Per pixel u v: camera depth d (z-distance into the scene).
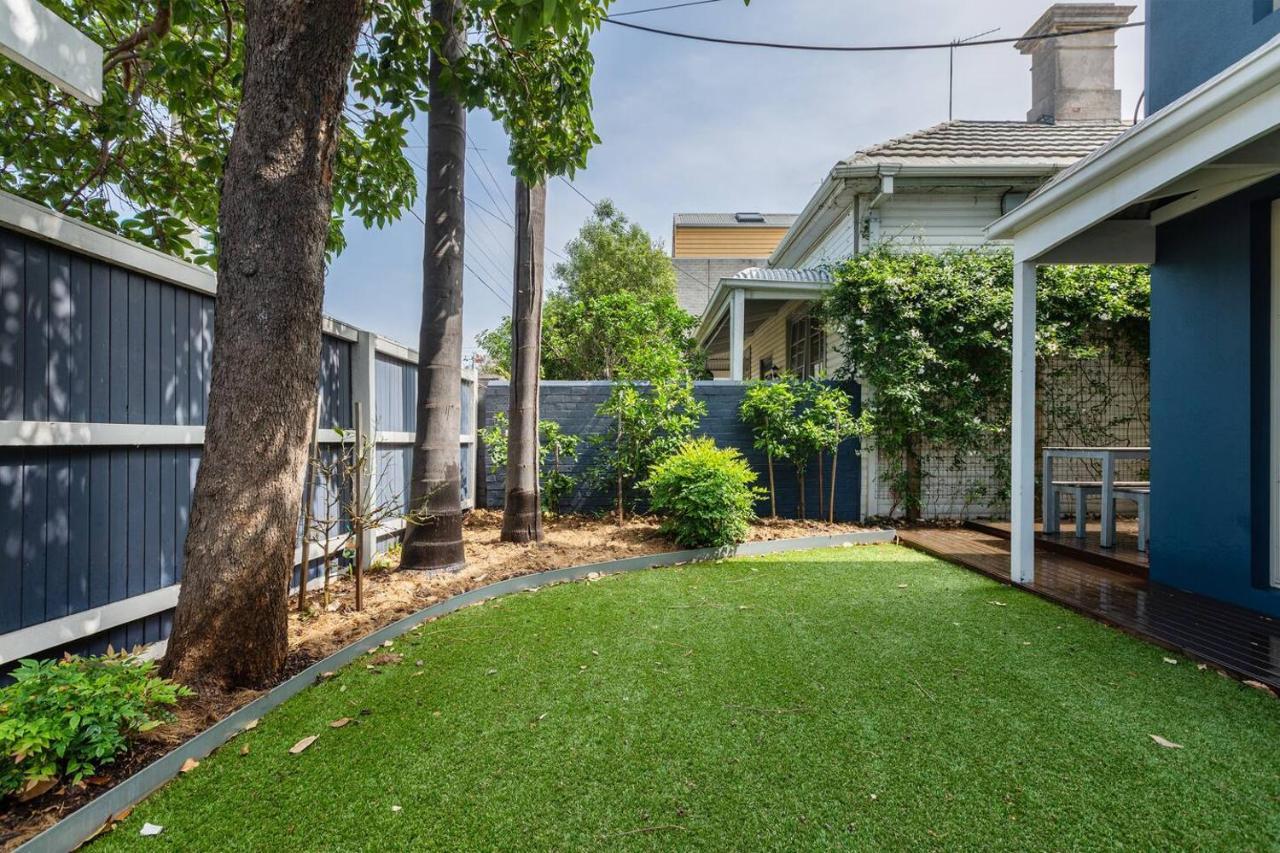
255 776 1.97
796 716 2.35
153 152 4.48
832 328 7.59
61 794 1.74
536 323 5.45
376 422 4.69
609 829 1.71
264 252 2.48
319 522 3.54
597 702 2.49
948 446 7.20
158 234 4.50
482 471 7.24
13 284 2.08
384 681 2.70
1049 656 2.95
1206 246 3.89
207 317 3.09
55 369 2.23
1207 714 2.33
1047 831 1.67
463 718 2.36
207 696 2.33
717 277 22.62
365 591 3.92
